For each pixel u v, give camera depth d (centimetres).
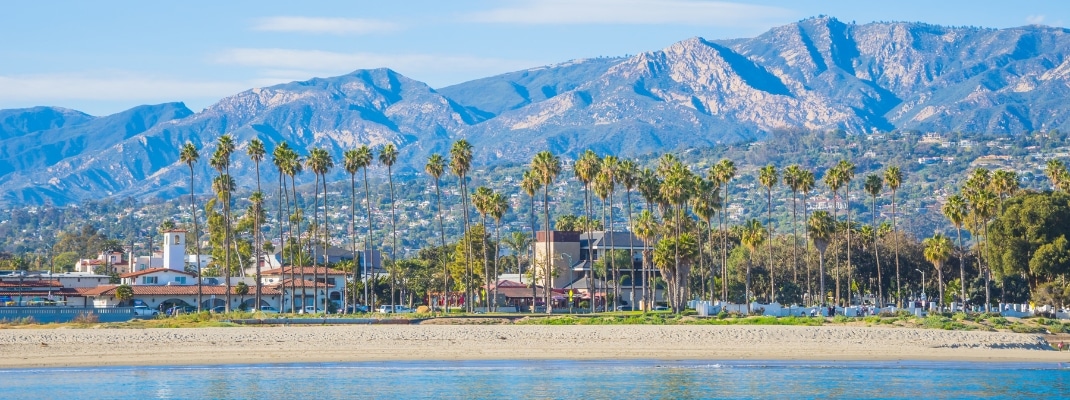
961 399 14700
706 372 16675
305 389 15150
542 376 16262
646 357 18125
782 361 17812
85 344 18275
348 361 17612
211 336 19012
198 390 15025
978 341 19475
